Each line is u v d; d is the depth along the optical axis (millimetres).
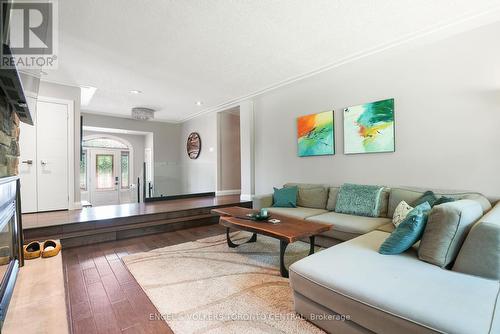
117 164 8062
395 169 3117
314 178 4070
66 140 4062
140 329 1526
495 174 2420
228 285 2053
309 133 4078
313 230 2225
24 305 1436
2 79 1287
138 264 2510
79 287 2049
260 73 3746
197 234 3658
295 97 4340
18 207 1934
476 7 2225
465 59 2586
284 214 3299
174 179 6020
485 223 1424
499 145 2396
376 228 2516
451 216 1524
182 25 2471
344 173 3656
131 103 5543
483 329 948
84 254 2814
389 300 1179
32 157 3770
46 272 1867
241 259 2615
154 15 2299
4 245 1672
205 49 2979
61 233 3016
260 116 5027
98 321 1603
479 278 1357
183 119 7445
